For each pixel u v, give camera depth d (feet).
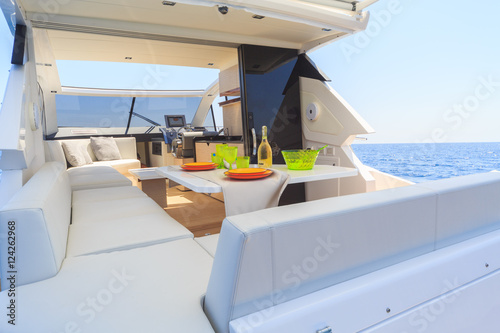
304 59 11.37
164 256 3.75
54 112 15.38
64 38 9.64
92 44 10.45
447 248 3.29
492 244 3.51
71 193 7.87
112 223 5.16
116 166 14.17
